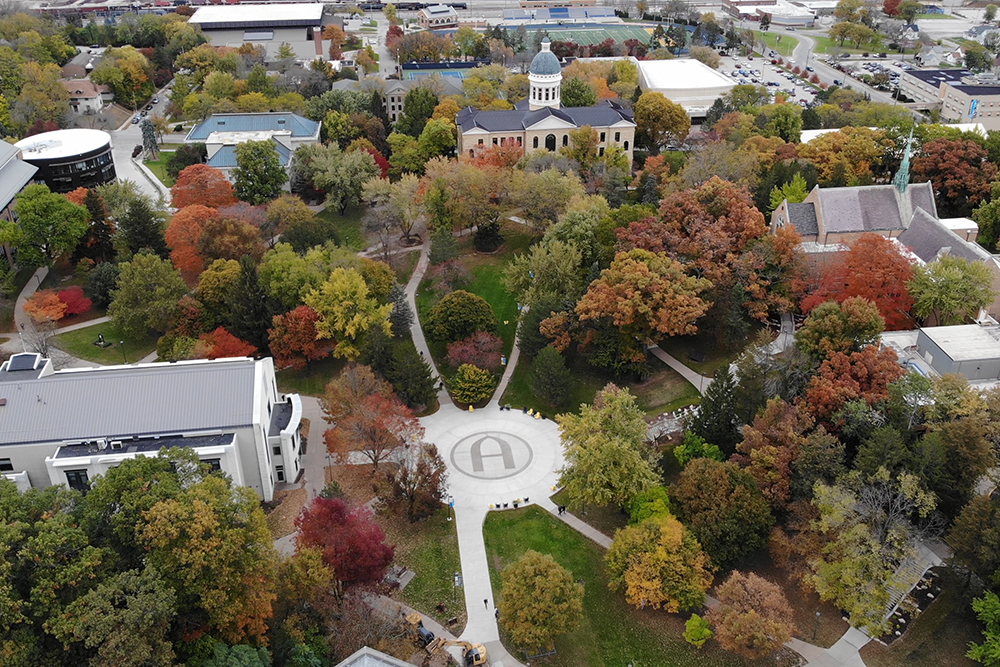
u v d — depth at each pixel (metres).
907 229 163.38
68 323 164.75
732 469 111.75
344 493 125.19
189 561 86.25
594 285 144.00
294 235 173.25
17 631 80.31
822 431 111.00
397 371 141.00
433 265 183.25
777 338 147.38
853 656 100.00
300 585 98.81
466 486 127.88
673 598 103.38
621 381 147.50
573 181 183.12
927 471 106.94
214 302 155.88
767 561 112.75
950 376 116.00
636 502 113.44
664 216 160.38
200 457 111.31
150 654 81.19
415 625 103.12
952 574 102.75
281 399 142.50
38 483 115.75
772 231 172.75
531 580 98.62
